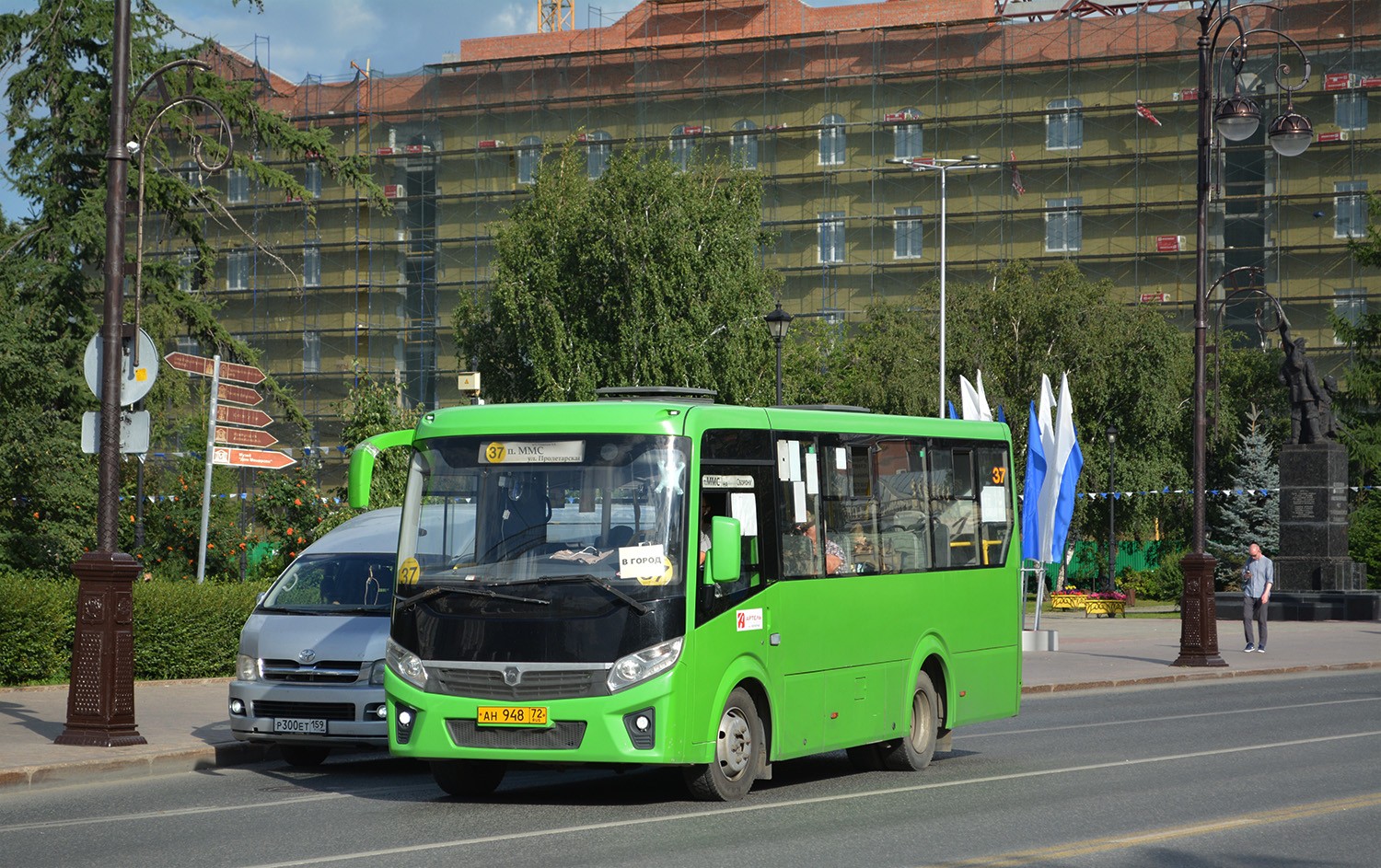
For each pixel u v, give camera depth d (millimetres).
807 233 82688
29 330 25672
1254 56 78188
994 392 57812
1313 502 45406
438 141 87500
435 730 11617
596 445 11883
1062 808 11438
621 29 88812
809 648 12938
